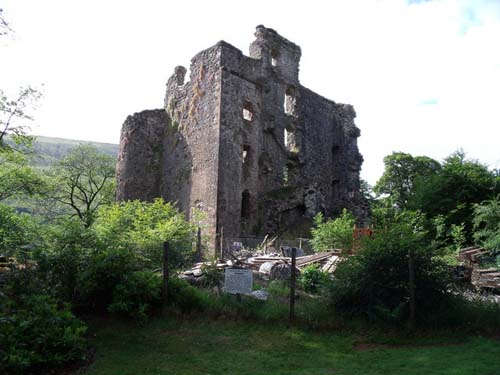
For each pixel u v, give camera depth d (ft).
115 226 51.88
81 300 29.68
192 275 38.09
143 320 28.48
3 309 23.24
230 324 29.07
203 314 30.30
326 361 23.30
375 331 28.40
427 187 87.76
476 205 73.20
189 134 79.10
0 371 18.61
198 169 74.74
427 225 75.72
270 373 21.30
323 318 29.68
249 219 75.92
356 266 31.01
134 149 87.10
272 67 88.79
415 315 29.12
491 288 43.80
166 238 47.50
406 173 141.18
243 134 75.61
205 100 75.92
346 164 104.37
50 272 29.91
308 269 39.14
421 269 30.09
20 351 19.85
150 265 42.14
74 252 30.89
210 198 70.18
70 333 22.35
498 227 65.67
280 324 29.25
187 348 24.89
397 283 30.09
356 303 30.60
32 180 69.56
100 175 126.11
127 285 29.50
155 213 58.49
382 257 30.09
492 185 82.48
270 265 43.83
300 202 78.54
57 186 109.19
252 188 76.95
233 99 74.38
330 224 63.62
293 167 92.17
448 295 30.35
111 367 21.58
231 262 45.88
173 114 85.61
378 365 22.49
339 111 108.68
